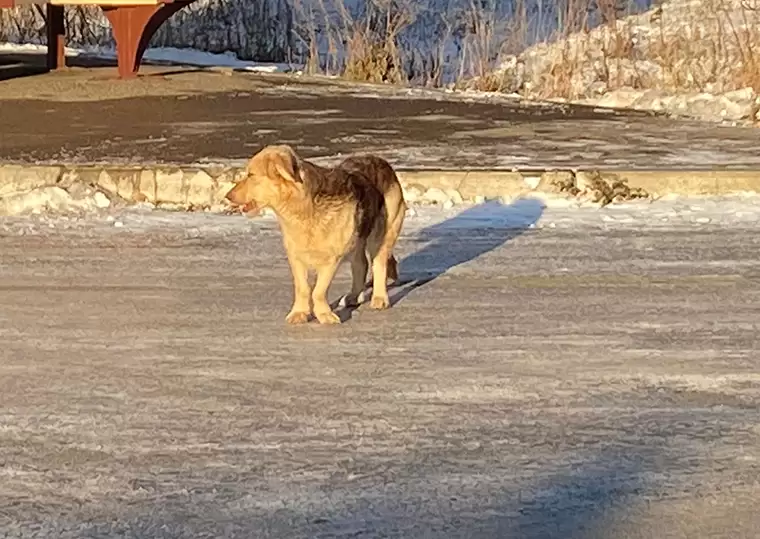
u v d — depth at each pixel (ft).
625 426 17.57
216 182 37.09
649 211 35.96
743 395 19.03
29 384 19.62
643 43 75.20
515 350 21.66
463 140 48.37
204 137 48.65
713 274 27.89
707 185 38.29
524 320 23.82
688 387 19.45
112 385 19.57
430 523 14.24
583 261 29.32
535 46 75.92
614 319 23.88
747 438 17.06
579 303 25.22
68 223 34.06
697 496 15.01
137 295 25.98
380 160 25.31
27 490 15.21
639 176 38.24
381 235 24.90
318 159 42.37
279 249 30.81
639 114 59.11
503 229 33.53
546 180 37.91
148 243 31.48
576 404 18.58
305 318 23.73
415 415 18.06
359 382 19.72
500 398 18.86
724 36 70.23
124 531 14.02
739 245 31.12
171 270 28.43
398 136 49.52
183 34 104.73
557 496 15.02
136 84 69.15
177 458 16.30
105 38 108.27
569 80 68.74
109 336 22.66
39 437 17.11
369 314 24.43
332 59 82.02
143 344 22.09
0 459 16.26
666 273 27.99
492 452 16.53
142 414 18.11
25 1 68.39
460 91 70.28
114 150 44.52
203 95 65.16
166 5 72.84
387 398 18.88
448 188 37.91
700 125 54.29
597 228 33.53
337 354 21.42
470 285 26.96
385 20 83.82
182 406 18.49
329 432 17.31
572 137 49.49
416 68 80.79
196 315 24.30
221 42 103.24
